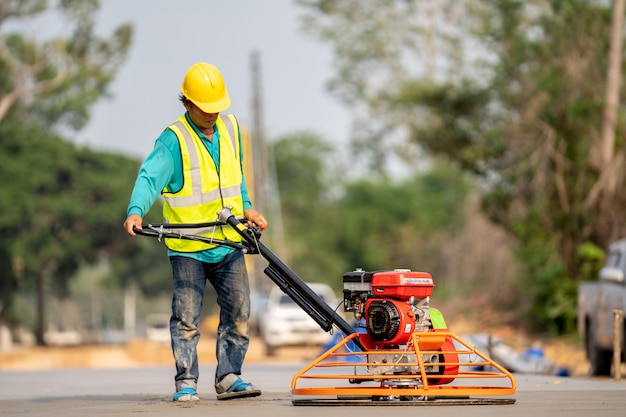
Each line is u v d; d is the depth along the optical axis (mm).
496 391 12727
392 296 12828
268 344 54750
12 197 109250
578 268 46375
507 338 45500
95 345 106188
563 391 15516
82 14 91000
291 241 160875
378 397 13133
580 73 46062
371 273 13133
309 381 19016
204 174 14195
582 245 45625
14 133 112000
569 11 47000
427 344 12938
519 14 51375
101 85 106688
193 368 14180
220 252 14305
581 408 12172
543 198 46344
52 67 99562
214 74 14211
